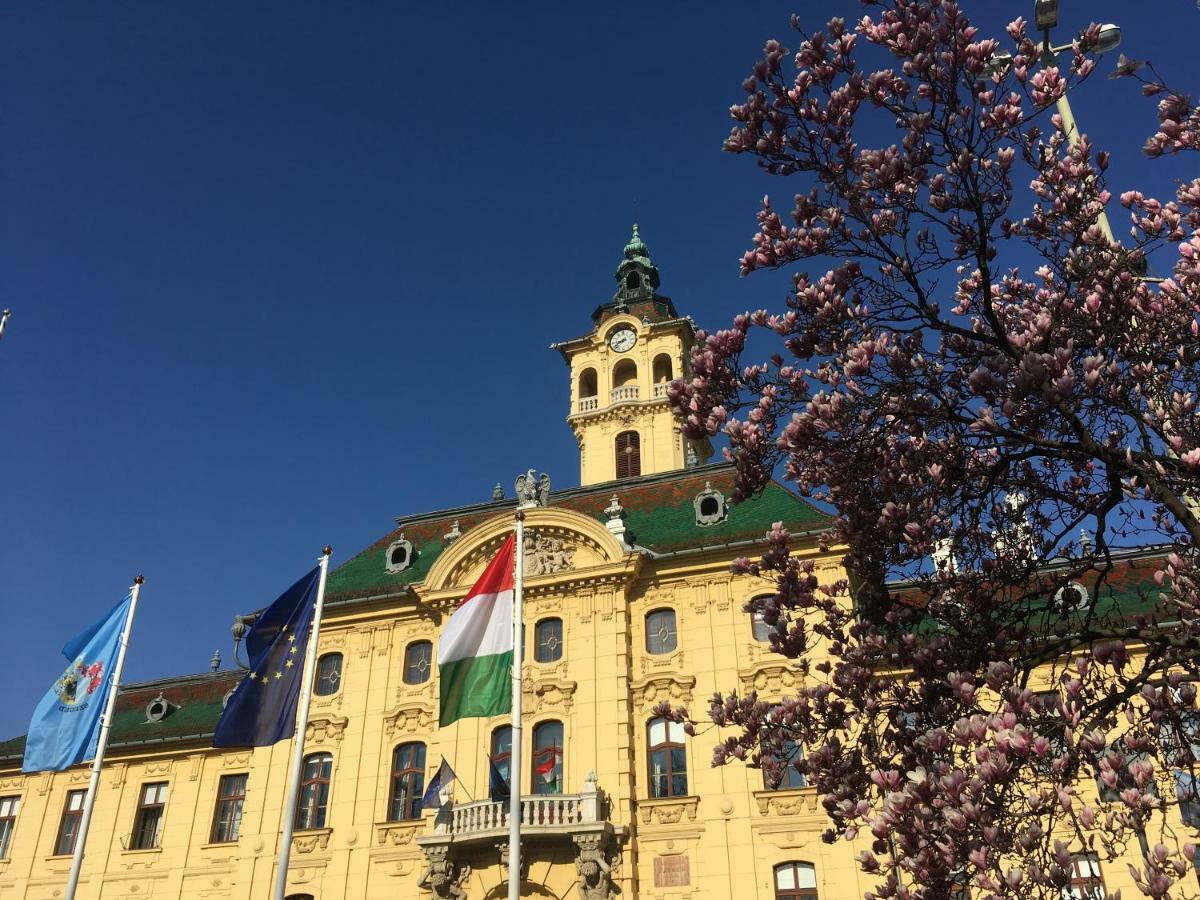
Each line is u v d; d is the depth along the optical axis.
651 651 35.25
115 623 26.31
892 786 11.55
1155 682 12.32
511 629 24.11
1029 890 10.07
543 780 33.84
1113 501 13.34
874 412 14.13
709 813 31.75
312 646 24.45
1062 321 13.93
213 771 41.00
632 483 42.66
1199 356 13.61
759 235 14.76
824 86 14.22
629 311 58.75
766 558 15.87
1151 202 14.11
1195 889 25.23
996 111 13.25
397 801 35.56
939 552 15.41
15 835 42.31
